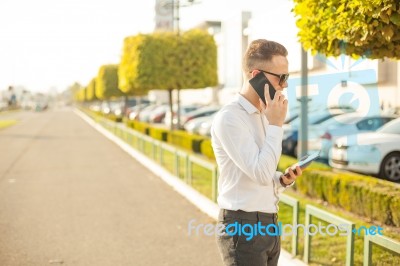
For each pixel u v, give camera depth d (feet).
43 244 18.71
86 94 254.27
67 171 39.86
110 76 121.19
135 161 47.21
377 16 11.83
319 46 15.28
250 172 6.70
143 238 19.52
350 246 13.01
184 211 24.50
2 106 288.10
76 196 28.66
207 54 63.52
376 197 19.62
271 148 6.63
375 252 16.51
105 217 23.20
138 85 63.26
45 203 26.61
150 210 24.72
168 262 16.61
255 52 6.89
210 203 24.64
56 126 118.52
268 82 6.80
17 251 17.81
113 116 123.75
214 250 17.93
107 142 70.64
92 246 18.43
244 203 7.11
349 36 13.26
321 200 24.50
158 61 62.34
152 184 33.19
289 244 17.75
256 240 7.18
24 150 58.23
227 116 6.93
